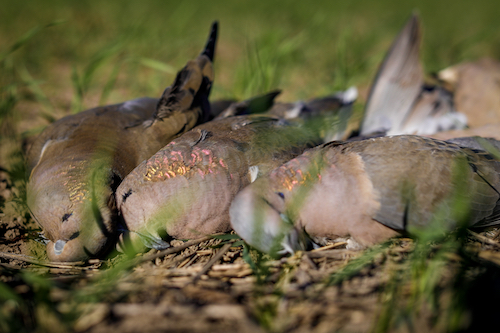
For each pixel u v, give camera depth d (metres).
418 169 1.79
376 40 3.16
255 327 1.73
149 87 2.18
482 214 1.80
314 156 1.79
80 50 2.82
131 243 1.80
